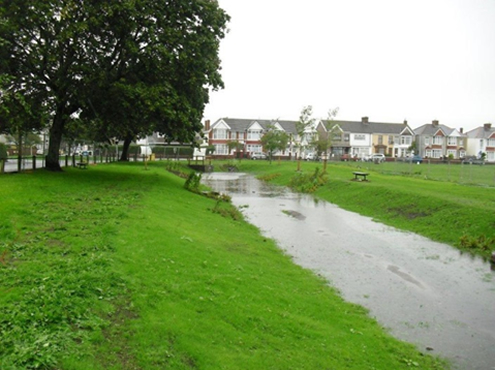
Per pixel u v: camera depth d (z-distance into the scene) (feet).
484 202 68.18
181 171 148.15
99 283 25.26
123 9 69.56
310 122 164.86
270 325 25.30
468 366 24.59
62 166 102.22
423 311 32.32
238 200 92.53
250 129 313.73
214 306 25.75
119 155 214.28
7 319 20.10
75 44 68.59
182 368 19.06
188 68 80.53
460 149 346.13
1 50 66.64
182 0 78.54
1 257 28.78
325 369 21.91
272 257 43.55
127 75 78.84
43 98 74.33
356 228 63.41
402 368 23.65
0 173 72.18
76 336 19.60
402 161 281.54
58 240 33.99
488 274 41.68
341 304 32.35
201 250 37.37
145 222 42.60
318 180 117.19
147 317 22.44
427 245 53.06
